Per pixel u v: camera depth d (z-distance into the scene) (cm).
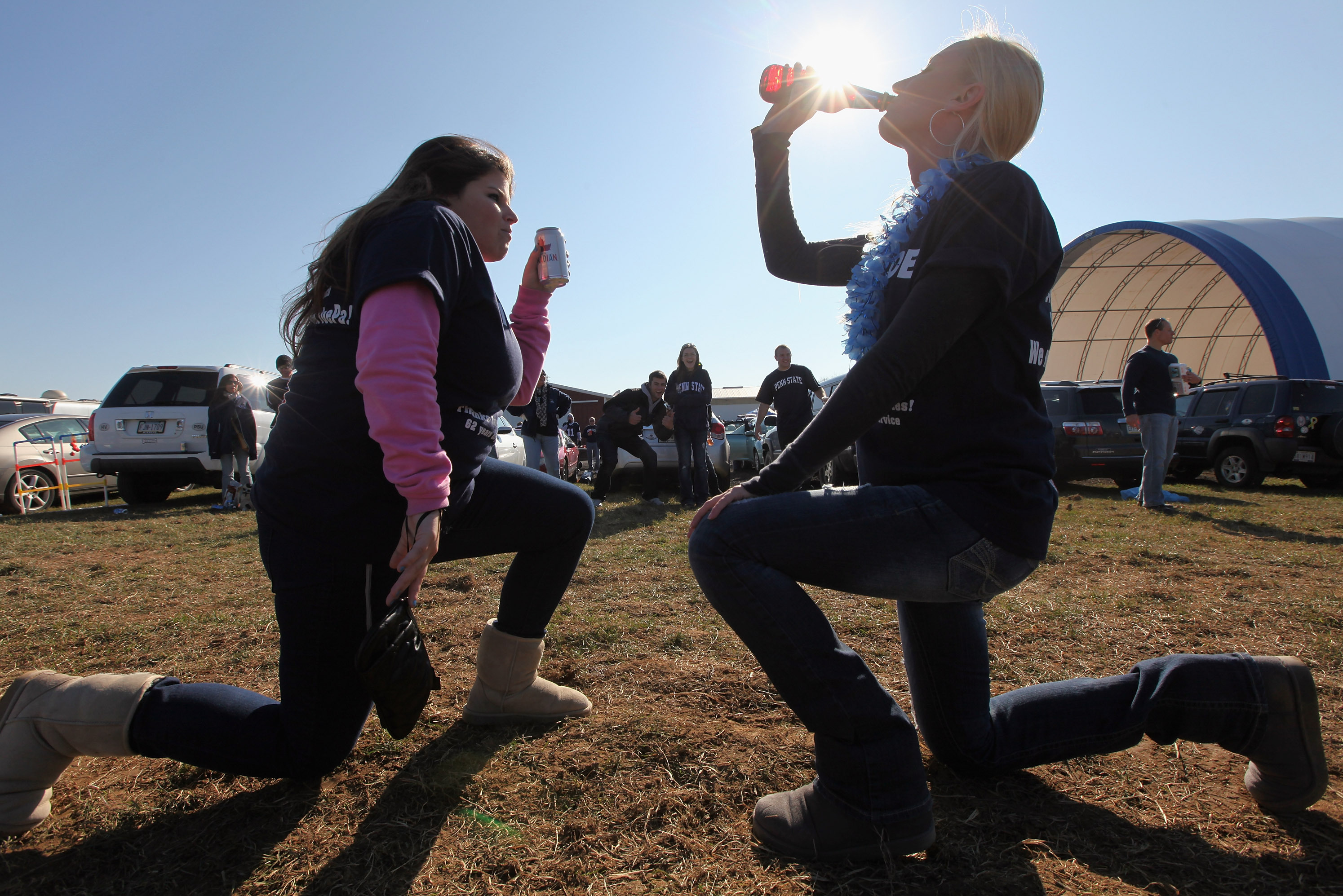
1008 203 126
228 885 137
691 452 802
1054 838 149
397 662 133
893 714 137
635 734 196
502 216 168
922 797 138
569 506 184
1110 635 293
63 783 174
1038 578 403
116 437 858
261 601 367
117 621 331
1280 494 920
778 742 192
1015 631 296
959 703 159
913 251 138
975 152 142
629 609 336
